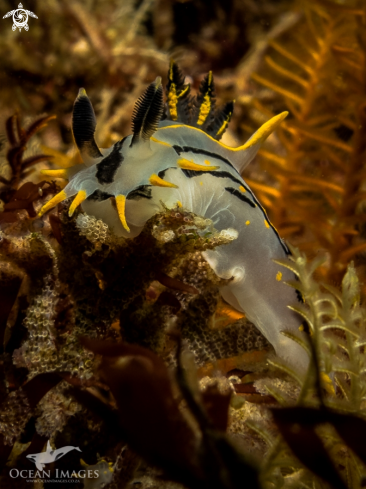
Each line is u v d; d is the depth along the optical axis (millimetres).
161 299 140
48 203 140
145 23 246
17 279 138
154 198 147
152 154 147
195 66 253
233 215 154
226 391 140
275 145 230
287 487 134
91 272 137
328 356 134
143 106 144
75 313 137
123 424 127
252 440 139
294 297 156
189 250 138
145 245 136
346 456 137
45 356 136
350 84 184
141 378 126
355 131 183
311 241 185
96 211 145
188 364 129
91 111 146
